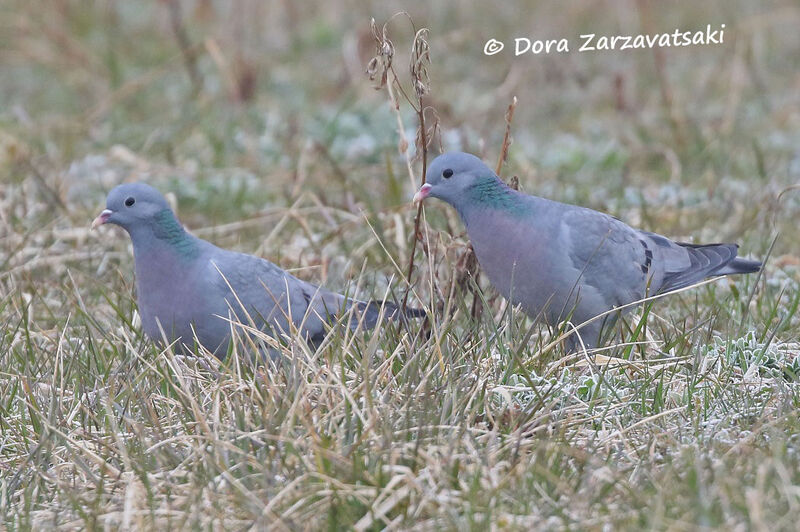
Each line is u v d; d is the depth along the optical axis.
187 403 8.99
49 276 13.02
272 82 22.78
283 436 8.22
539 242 10.27
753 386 9.39
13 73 23.69
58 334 11.09
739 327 10.66
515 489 7.66
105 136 19.12
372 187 16.25
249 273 10.20
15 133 18.80
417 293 11.68
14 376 9.80
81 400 9.35
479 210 10.39
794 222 14.80
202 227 15.08
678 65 23.44
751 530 6.88
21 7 25.23
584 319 10.66
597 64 23.31
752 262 11.53
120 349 10.61
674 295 12.28
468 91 21.73
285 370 9.36
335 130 18.36
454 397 8.56
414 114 18.47
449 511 7.33
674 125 18.62
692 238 14.11
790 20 25.69
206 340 10.17
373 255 13.38
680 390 9.37
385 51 10.64
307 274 12.86
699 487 7.32
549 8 26.70
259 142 18.47
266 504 7.57
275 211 15.06
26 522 7.59
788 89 21.91
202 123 19.66
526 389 9.13
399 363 9.68
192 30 25.50
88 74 23.00
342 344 9.66
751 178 16.78
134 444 8.66
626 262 10.65
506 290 10.59
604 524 7.17
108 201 9.97
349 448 8.06
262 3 26.84
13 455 8.89
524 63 22.64
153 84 22.27
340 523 7.35
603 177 17.28
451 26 25.66
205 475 8.02
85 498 8.05
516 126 20.06
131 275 12.98
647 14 24.30
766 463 7.50
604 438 8.53
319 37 25.44
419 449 8.11
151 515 7.46
